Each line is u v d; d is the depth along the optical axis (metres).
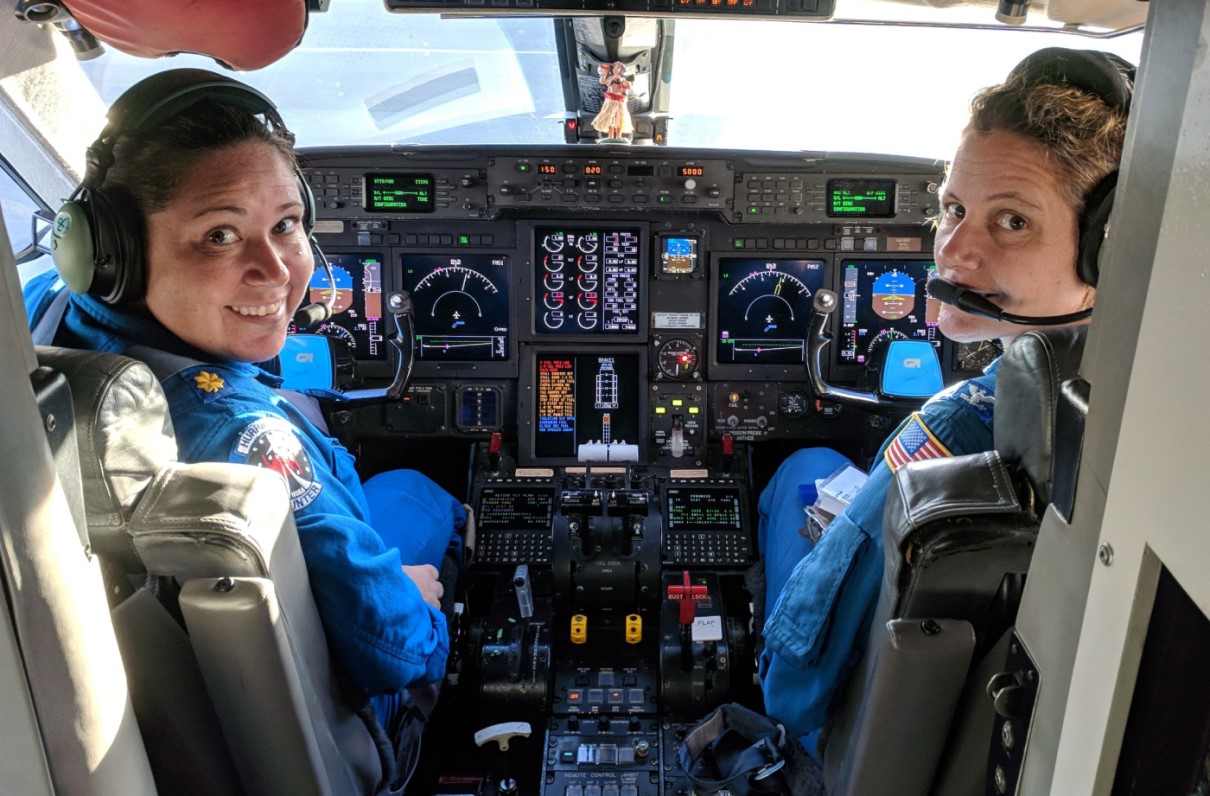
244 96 1.47
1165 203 0.65
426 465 3.26
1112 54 1.29
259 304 1.50
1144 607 0.68
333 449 1.81
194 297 1.45
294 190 1.55
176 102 1.37
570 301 3.00
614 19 2.41
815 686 1.45
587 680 2.59
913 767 1.24
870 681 1.21
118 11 1.33
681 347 3.01
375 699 1.72
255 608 1.11
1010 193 1.27
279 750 1.25
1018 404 1.08
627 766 2.30
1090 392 0.80
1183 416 0.60
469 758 2.46
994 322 1.48
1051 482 0.96
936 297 1.42
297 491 1.42
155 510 1.14
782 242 2.96
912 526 1.10
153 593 1.18
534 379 3.03
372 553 1.49
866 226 2.92
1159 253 0.65
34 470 0.83
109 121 1.37
